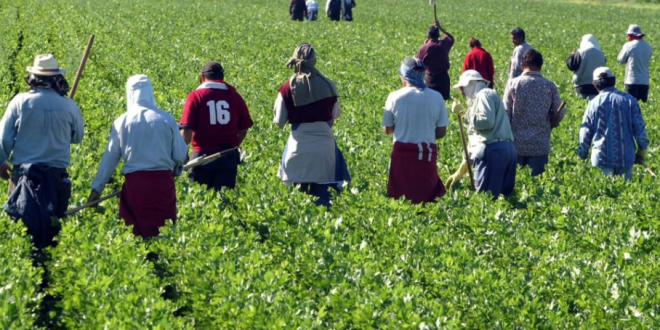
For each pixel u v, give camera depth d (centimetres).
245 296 1319
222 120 1830
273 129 2636
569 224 1858
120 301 1275
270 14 8025
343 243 1625
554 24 8606
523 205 2047
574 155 2536
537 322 1338
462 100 3638
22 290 1306
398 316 1267
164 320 1205
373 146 2484
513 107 2158
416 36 6462
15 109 1521
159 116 1570
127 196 1577
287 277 1449
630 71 3656
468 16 9300
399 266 1554
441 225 1892
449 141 2664
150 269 1484
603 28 8288
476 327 1391
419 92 1923
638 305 1424
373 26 7150
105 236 1538
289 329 1215
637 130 2133
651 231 1848
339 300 1341
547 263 1595
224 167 1866
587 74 3306
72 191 1892
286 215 1767
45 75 1540
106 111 2827
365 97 3453
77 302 1305
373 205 1888
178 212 1744
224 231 1678
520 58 3086
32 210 1521
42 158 1538
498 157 2003
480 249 1772
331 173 1880
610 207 1973
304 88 1817
